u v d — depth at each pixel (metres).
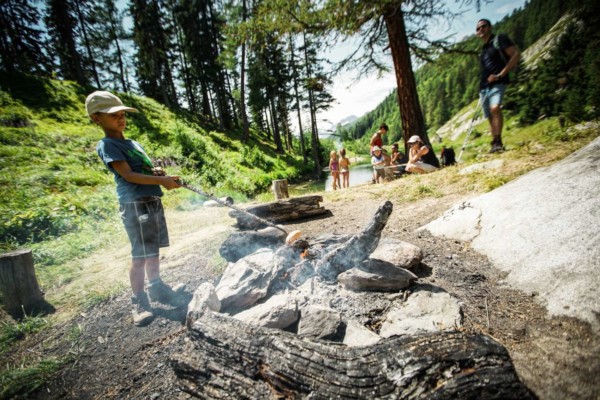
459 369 1.08
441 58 8.88
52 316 2.52
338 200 5.50
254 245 2.93
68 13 21.55
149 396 1.46
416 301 1.82
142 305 2.40
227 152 19.17
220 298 2.00
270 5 7.23
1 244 4.44
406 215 3.83
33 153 8.72
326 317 1.70
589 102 5.34
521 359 1.32
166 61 27.97
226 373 1.33
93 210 6.32
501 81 5.05
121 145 2.17
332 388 1.14
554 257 1.82
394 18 7.43
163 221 2.48
